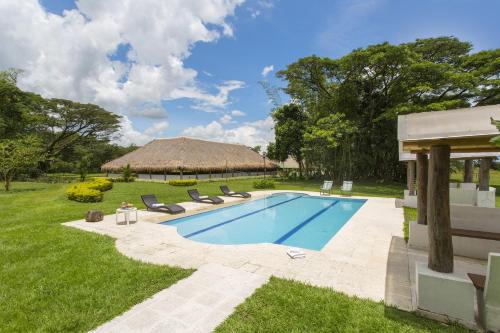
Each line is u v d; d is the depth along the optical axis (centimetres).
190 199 1264
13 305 322
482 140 314
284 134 2630
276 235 796
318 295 340
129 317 296
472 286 278
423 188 548
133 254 503
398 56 1892
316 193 1563
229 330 272
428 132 299
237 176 3195
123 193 1446
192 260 472
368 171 2441
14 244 546
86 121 3578
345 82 2267
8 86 2425
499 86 1797
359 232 675
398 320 288
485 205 883
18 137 2522
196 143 3111
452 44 2075
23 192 1515
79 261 457
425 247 533
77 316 298
